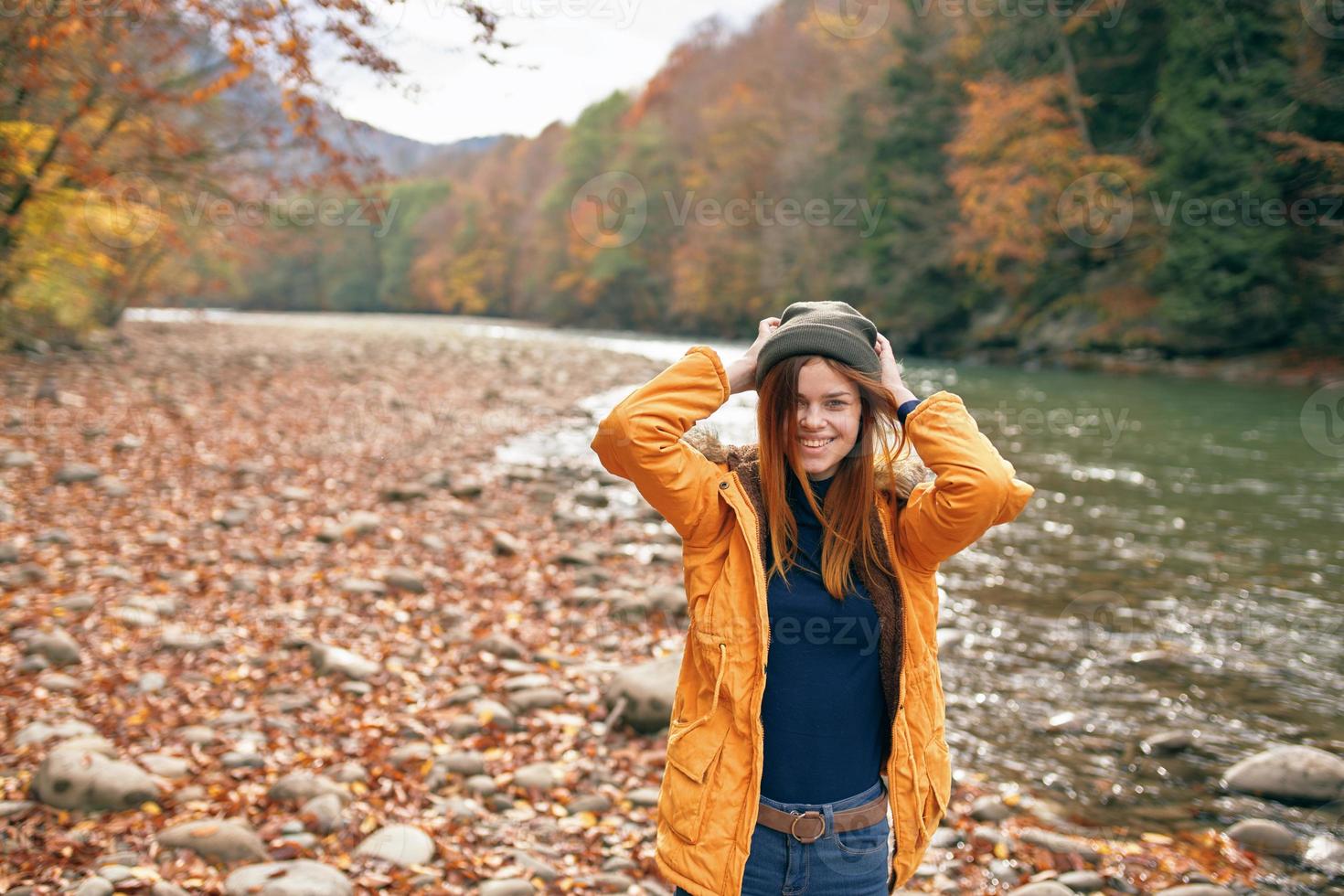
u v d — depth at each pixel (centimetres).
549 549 804
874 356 185
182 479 941
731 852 179
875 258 3341
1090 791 419
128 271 2267
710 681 184
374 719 453
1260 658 575
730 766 181
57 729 401
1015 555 812
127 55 1000
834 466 188
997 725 488
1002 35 2780
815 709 182
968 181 2756
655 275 5272
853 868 183
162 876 302
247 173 1361
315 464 1082
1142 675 554
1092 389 2106
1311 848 369
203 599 612
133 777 350
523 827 363
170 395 1468
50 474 891
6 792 347
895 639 185
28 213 1266
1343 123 2145
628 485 1085
